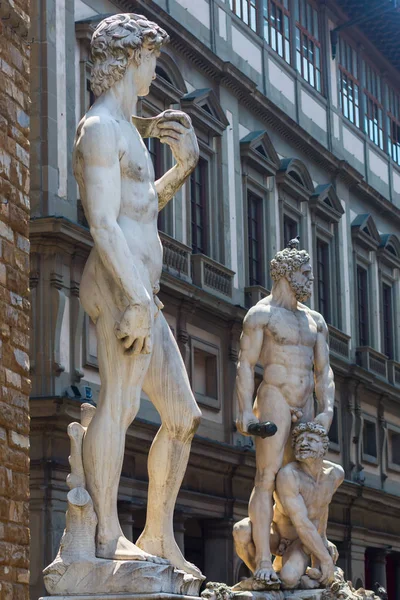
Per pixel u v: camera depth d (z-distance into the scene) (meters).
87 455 12.04
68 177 43.03
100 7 46.19
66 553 11.73
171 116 13.26
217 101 53.38
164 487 12.48
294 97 61.91
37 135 42.09
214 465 50.03
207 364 51.62
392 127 76.00
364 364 65.06
